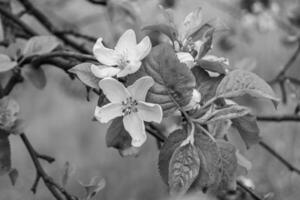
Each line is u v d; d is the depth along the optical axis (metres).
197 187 0.48
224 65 0.49
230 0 1.30
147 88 0.48
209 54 0.55
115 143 0.50
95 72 0.48
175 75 0.48
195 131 0.48
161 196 1.78
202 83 0.50
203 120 0.48
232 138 1.48
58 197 0.61
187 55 0.49
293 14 1.22
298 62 1.53
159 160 0.49
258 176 1.47
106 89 0.48
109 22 0.99
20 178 1.79
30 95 2.13
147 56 0.48
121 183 1.84
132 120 0.48
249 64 0.93
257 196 0.64
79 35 0.96
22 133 0.62
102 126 2.21
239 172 0.55
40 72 0.70
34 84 0.70
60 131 2.17
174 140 0.49
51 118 2.19
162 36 0.55
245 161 0.55
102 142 2.14
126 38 0.49
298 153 1.62
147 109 0.48
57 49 0.74
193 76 0.48
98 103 0.50
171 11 0.53
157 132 0.62
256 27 1.28
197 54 0.51
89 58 0.57
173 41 0.51
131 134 0.48
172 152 0.49
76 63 0.65
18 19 0.91
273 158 1.50
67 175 0.61
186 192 0.49
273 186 1.45
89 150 2.10
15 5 1.30
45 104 2.18
